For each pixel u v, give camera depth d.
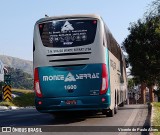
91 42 14.68
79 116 18.45
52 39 14.90
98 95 14.58
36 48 15.01
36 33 15.07
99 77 14.59
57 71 14.74
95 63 14.63
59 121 16.22
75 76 14.66
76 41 14.75
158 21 29.62
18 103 43.69
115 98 18.58
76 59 14.69
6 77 32.56
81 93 14.64
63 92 14.69
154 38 31.48
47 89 14.78
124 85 28.14
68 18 14.88
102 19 15.05
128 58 33.03
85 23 14.79
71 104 14.61
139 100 61.38
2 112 24.67
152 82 33.97
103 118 17.03
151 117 16.41
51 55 14.82
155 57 32.03
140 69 32.53
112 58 17.27
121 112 20.91
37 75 14.91
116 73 19.64
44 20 15.05
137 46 32.00
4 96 32.56
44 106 14.80
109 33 16.72
